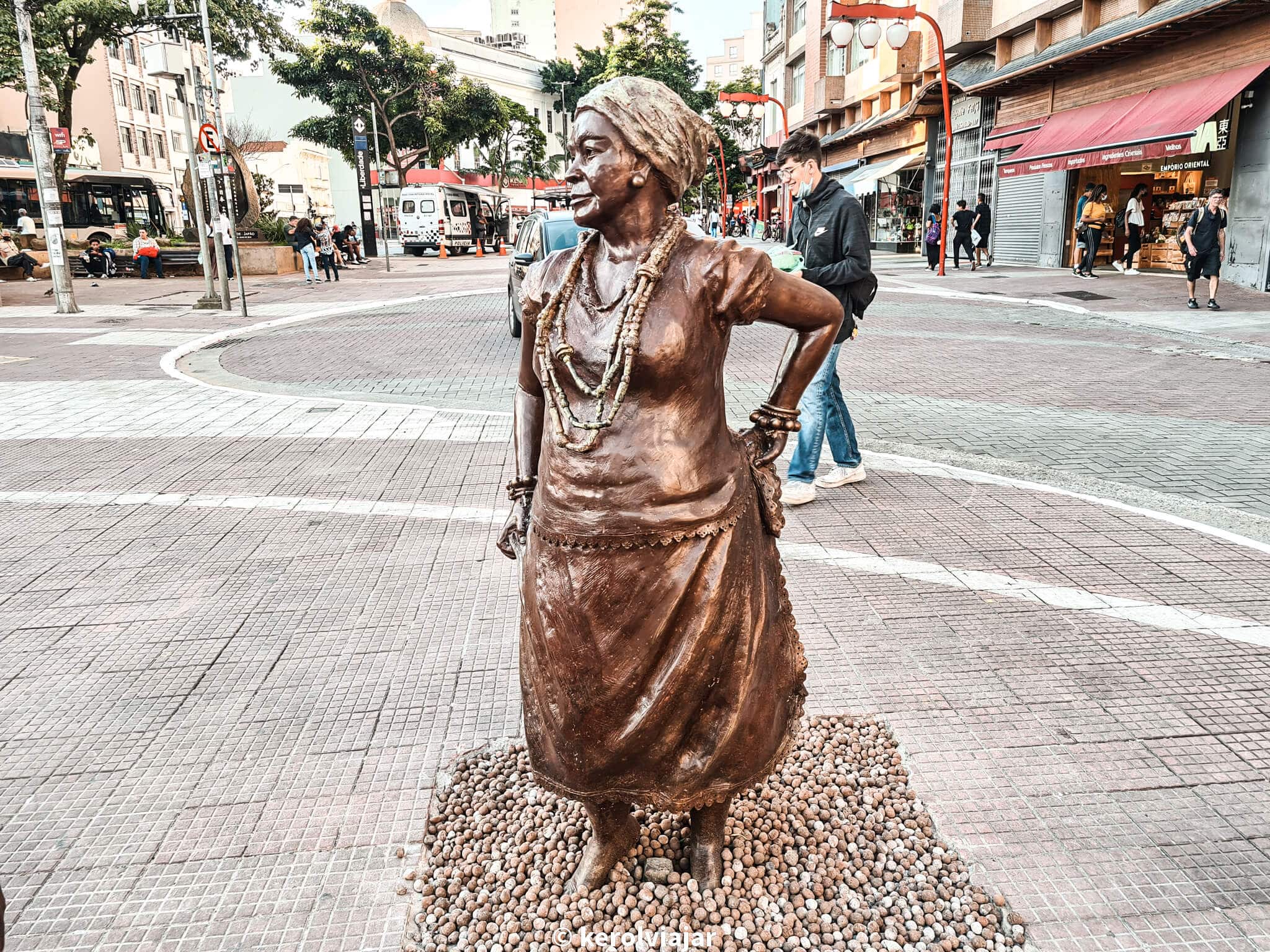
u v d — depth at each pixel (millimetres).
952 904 2418
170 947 2355
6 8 23266
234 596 4480
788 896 2451
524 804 2836
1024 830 2703
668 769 2162
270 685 3631
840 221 5102
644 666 2035
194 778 3047
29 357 12266
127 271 28234
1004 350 11172
